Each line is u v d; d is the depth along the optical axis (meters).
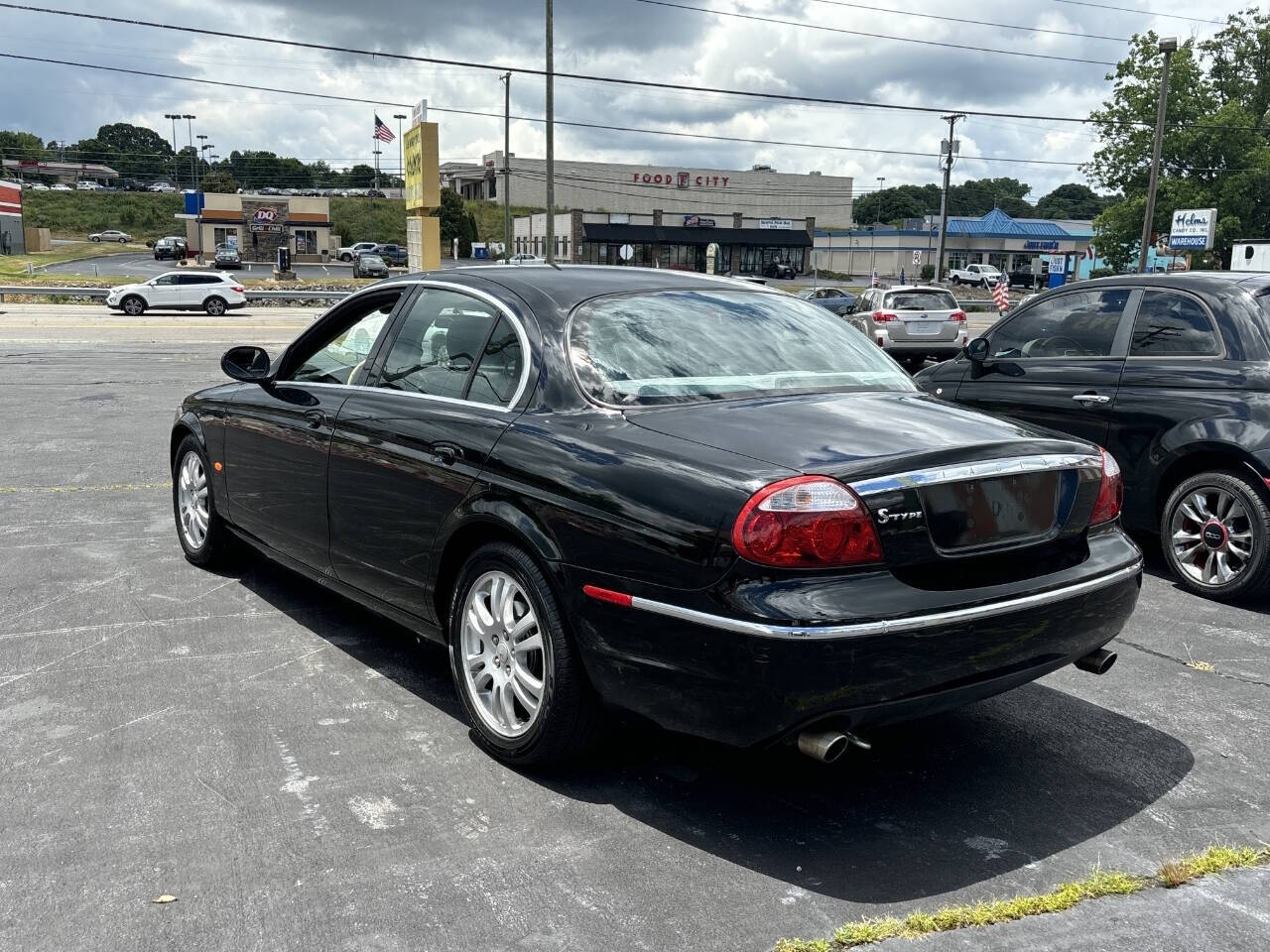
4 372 15.77
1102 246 48.97
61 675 4.09
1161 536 5.75
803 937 2.50
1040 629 2.97
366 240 119.62
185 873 2.73
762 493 2.71
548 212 32.88
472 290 3.90
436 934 2.49
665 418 3.20
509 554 3.26
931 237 92.88
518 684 3.32
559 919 2.56
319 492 4.25
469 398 3.67
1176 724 3.85
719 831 3.01
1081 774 3.43
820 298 26.56
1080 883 2.75
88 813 3.03
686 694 2.82
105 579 5.39
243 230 79.81
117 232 112.69
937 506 2.84
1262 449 5.14
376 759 3.43
